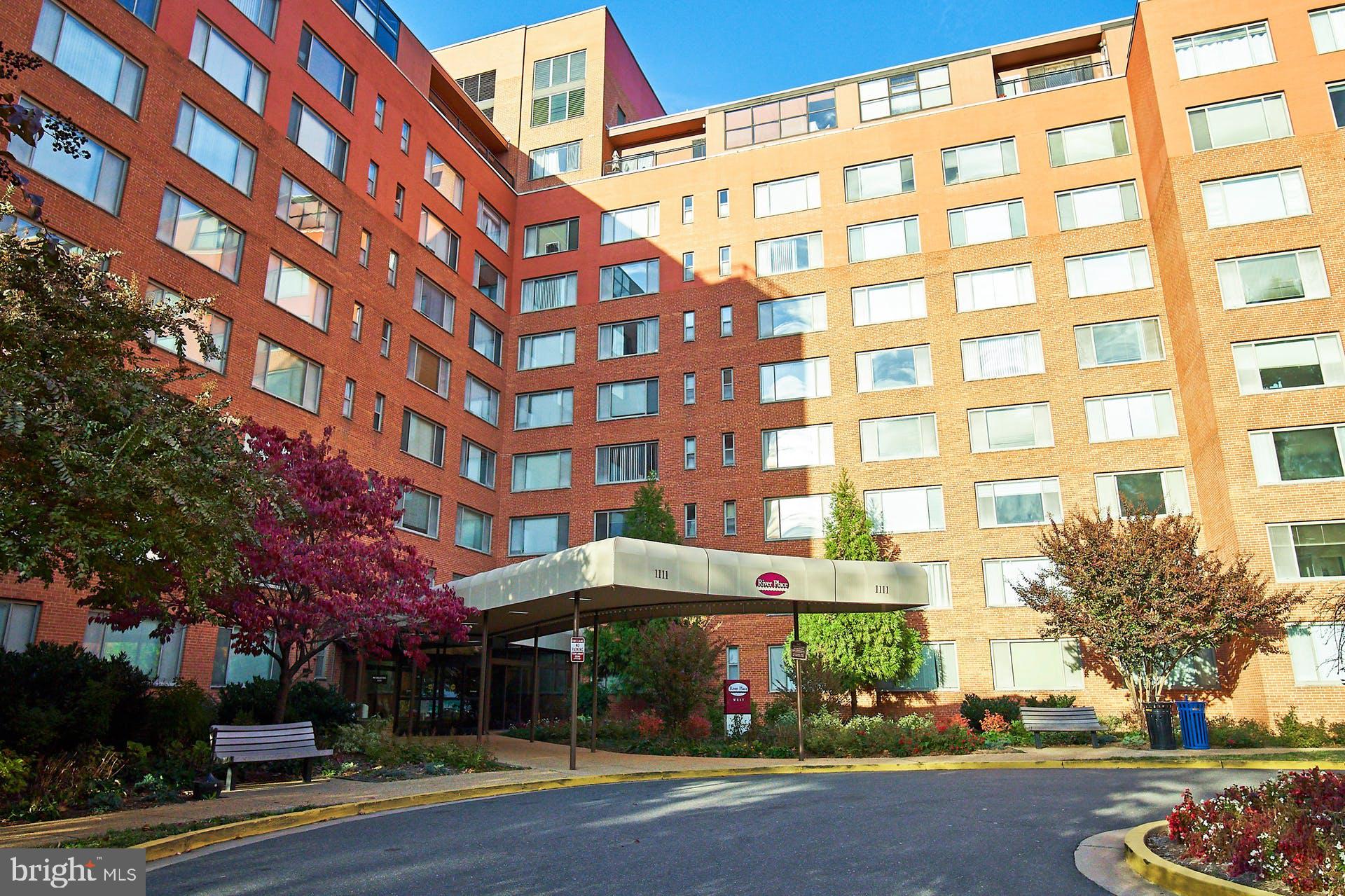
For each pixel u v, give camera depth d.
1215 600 23.05
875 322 34.28
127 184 21.72
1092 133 33.28
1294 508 25.11
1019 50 36.53
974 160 34.69
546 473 37.41
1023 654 29.36
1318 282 26.72
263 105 26.75
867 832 9.46
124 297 11.02
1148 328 30.81
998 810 11.01
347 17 30.95
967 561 30.69
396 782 14.13
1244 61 29.17
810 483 33.44
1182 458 29.22
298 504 15.07
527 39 45.34
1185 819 8.38
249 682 21.91
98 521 9.04
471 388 36.81
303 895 6.88
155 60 23.00
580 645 17.08
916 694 29.94
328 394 28.06
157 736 15.27
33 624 18.53
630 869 7.74
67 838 8.90
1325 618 24.11
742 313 36.28
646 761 18.31
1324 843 6.79
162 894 6.94
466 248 37.31
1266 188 27.89
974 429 31.94
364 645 17.55
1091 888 7.13
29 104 19.56
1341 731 22.34
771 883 7.21
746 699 22.52
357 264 30.14
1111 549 24.33
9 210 10.02
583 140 42.50
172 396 10.62
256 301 25.55
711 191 38.41
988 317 32.78
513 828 9.88
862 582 20.08
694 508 34.81
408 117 34.09
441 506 33.72
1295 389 26.02
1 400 7.99
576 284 39.53
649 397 36.75
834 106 38.78
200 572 10.31
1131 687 24.70
